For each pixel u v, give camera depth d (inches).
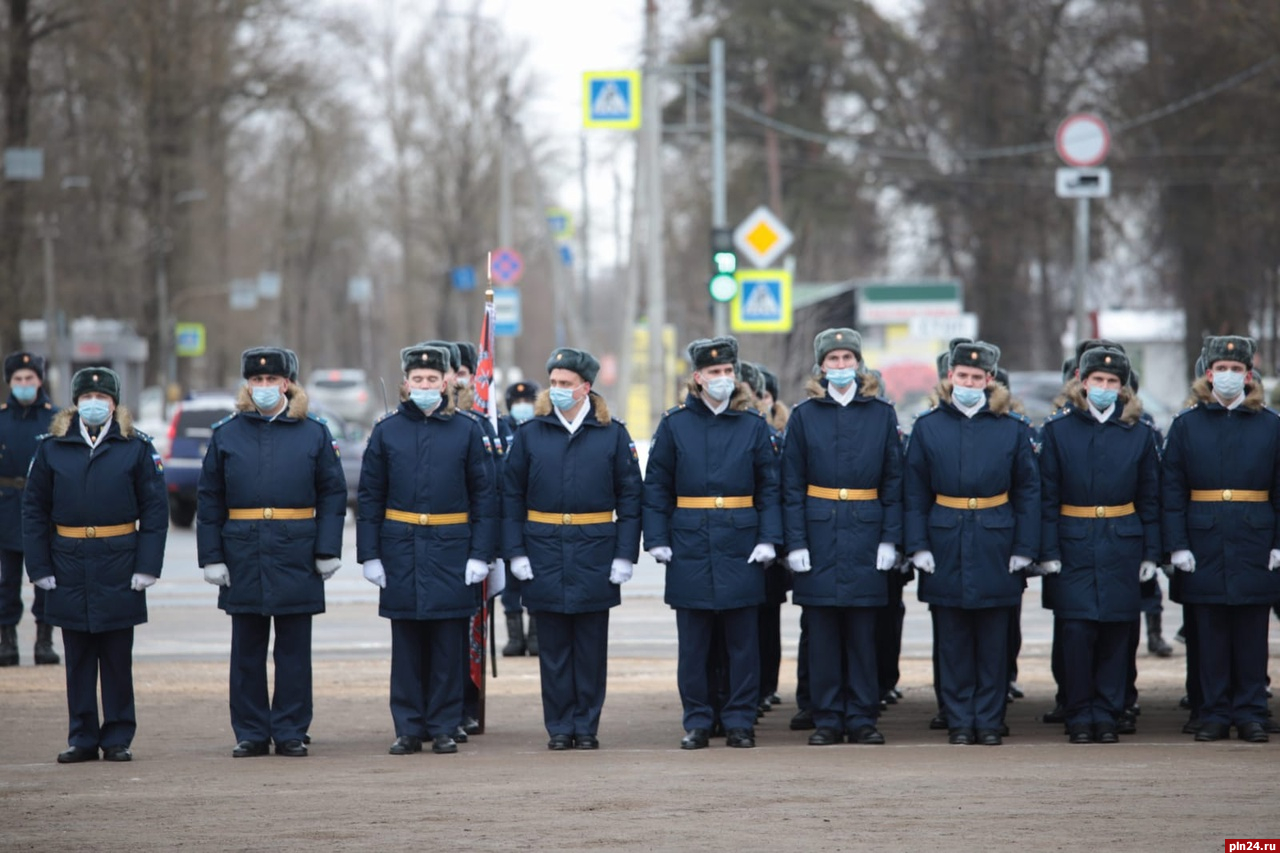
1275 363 3198.8
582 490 768.9
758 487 778.2
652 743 783.1
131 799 616.7
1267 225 2856.8
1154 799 589.9
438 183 4840.1
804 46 3816.4
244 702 749.3
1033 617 1282.0
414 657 760.3
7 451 1031.6
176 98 3636.8
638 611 1289.4
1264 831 533.3
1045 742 775.1
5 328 2881.4
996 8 3408.0
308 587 748.0
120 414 751.1
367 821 566.3
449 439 764.0
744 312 1894.7
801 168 3934.5
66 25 3019.2
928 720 864.3
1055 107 3339.1
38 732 813.9
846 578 770.2
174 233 3890.3
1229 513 772.0
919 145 3772.1
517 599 1072.8
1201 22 2706.7
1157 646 1065.5
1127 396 782.5
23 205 2940.5
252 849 524.7
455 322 5073.8
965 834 532.1
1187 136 2834.6
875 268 4335.6
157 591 1421.0
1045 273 3639.3
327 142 4357.8
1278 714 839.1
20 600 1045.2
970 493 767.1
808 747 761.6
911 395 2827.3
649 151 2089.1
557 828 549.6
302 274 5433.1
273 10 3772.1
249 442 748.0
